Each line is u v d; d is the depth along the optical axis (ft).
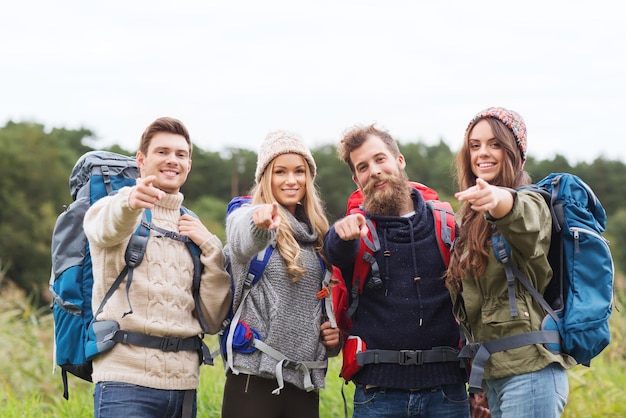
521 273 11.09
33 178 129.49
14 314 27.91
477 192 10.02
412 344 11.89
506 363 11.02
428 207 12.56
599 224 11.67
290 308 12.05
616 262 101.19
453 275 11.60
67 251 12.02
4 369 24.09
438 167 128.26
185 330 11.65
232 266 12.22
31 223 117.19
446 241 12.18
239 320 11.97
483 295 11.37
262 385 11.93
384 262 12.09
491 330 11.22
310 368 12.13
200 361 12.12
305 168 12.64
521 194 10.80
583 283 11.09
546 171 150.30
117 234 11.09
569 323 10.92
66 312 11.93
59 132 174.19
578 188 11.46
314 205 12.76
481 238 11.23
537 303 11.14
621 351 24.82
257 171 12.72
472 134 12.05
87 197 12.44
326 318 12.52
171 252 11.85
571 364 11.19
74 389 23.07
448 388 12.03
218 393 18.92
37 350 25.70
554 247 11.48
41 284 108.88
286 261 12.07
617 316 25.72
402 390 11.85
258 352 11.85
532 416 10.88
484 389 11.82
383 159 12.62
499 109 12.03
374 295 12.14
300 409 12.18
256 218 10.98
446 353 11.91
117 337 11.22
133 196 10.67
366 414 12.00
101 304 11.41
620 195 162.61
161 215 12.11
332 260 11.88
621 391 21.54
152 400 11.25
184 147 12.34
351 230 11.27
